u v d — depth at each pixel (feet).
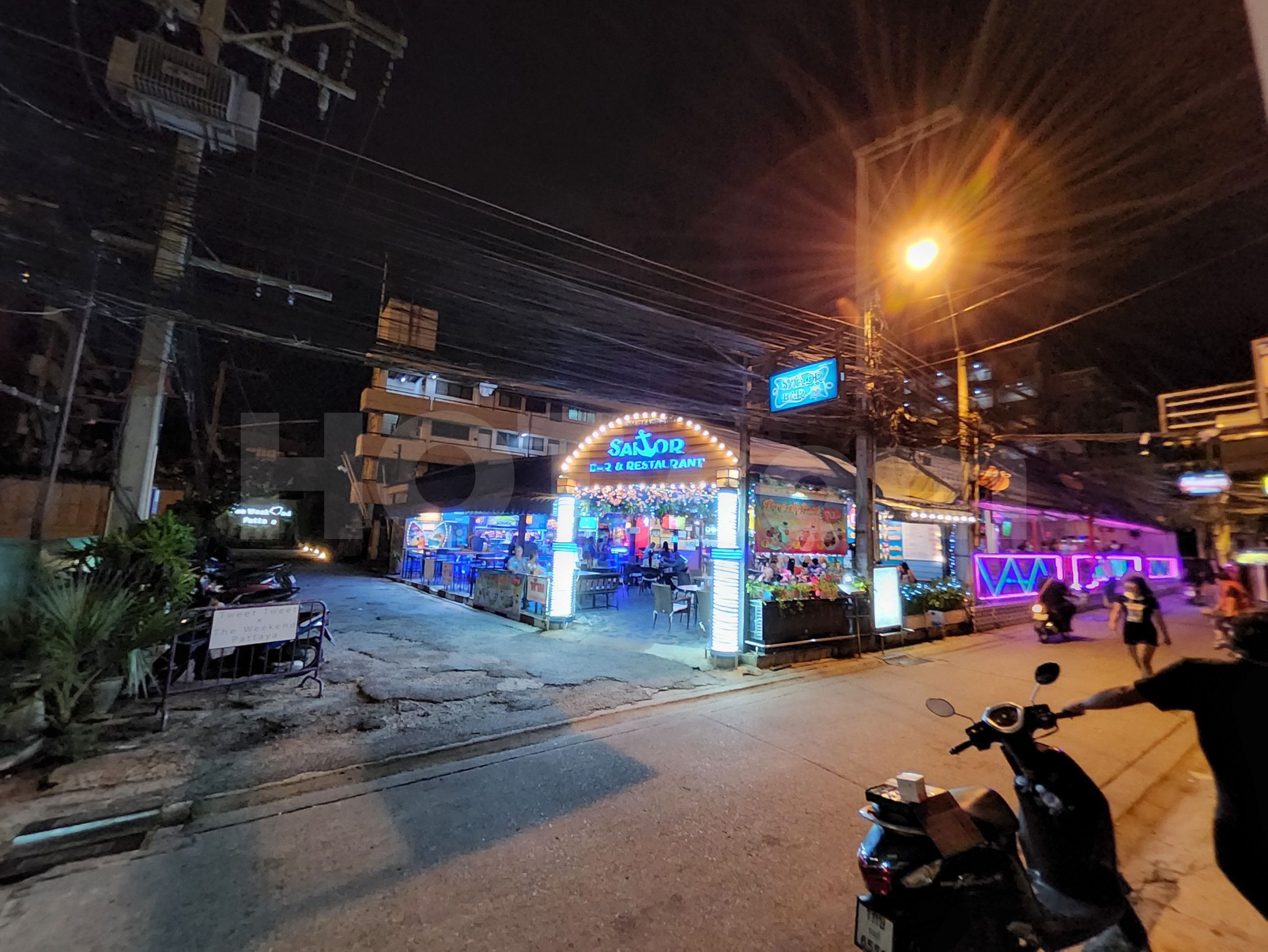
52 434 24.12
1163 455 51.16
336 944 8.73
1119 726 20.10
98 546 18.69
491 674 24.26
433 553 59.11
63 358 27.66
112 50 15.26
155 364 20.90
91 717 16.89
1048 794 8.28
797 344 27.53
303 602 20.92
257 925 9.10
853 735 18.47
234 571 39.06
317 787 14.05
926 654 31.91
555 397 26.53
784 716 20.17
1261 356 36.68
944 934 6.91
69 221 16.43
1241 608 34.76
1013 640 37.52
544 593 35.58
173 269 18.65
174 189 16.60
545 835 11.98
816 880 10.57
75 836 11.53
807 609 29.22
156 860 10.82
